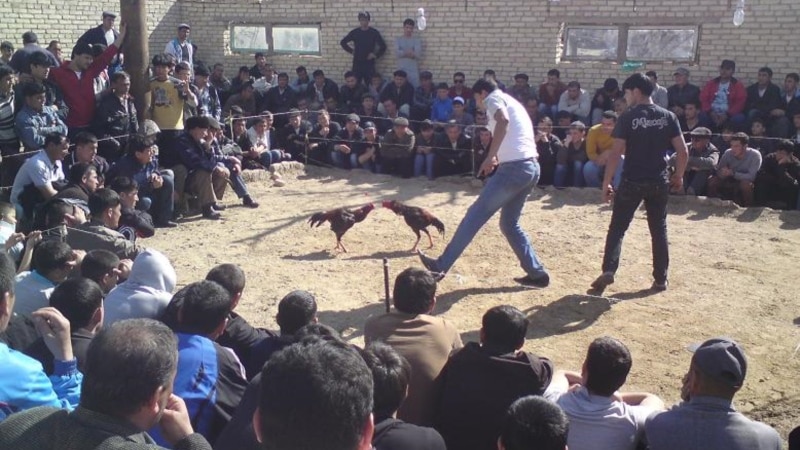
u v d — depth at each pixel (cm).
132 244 642
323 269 769
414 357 396
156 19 1630
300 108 1378
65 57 1500
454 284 730
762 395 523
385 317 421
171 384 229
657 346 598
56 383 322
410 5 1478
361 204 1037
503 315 385
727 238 876
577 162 1091
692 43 1287
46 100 959
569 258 809
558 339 612
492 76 1334
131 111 1007
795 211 957
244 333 429
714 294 705
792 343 604
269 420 171
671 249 836
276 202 1052
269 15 1612
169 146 1002
